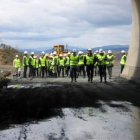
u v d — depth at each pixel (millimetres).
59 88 17516
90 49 21375
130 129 8266
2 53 57531
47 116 9969
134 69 21297
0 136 7691
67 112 10562
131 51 23094
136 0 20875
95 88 17422
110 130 8164
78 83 20938
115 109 11070
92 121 9211
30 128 8453
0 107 11555
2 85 18828
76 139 7336
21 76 30453
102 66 21203
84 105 11891
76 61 22297
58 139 7355
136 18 21922
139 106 11633
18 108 11320
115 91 15969
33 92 15617
